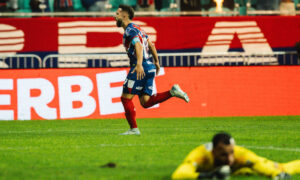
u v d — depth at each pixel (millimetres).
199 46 62250
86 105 51156
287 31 62344
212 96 52688
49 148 25781
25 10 63469
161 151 24125
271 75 53188
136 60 31188
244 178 16500
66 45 61156
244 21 62188
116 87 51531
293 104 53156
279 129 36656
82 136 32219
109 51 61500
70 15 63031
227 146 14891
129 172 18281
